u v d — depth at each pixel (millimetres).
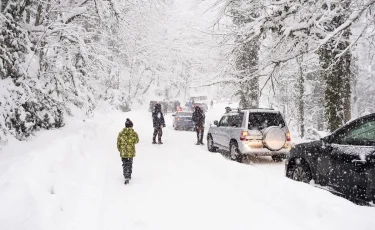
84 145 11414
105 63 19469
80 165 8531
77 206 5824
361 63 28109
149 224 5309
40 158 6871
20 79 10805
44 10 14750
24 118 10125
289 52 13344
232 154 11773
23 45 11266
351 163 5582
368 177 5176
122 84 53094
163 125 15781
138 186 7625
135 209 6000
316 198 5598
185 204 6281
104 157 11125
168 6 20641
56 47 14797
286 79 27766
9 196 4621
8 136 9508
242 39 13789
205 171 9117
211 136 14102
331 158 6117
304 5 11820
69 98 15414
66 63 14766
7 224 3977
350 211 4910
